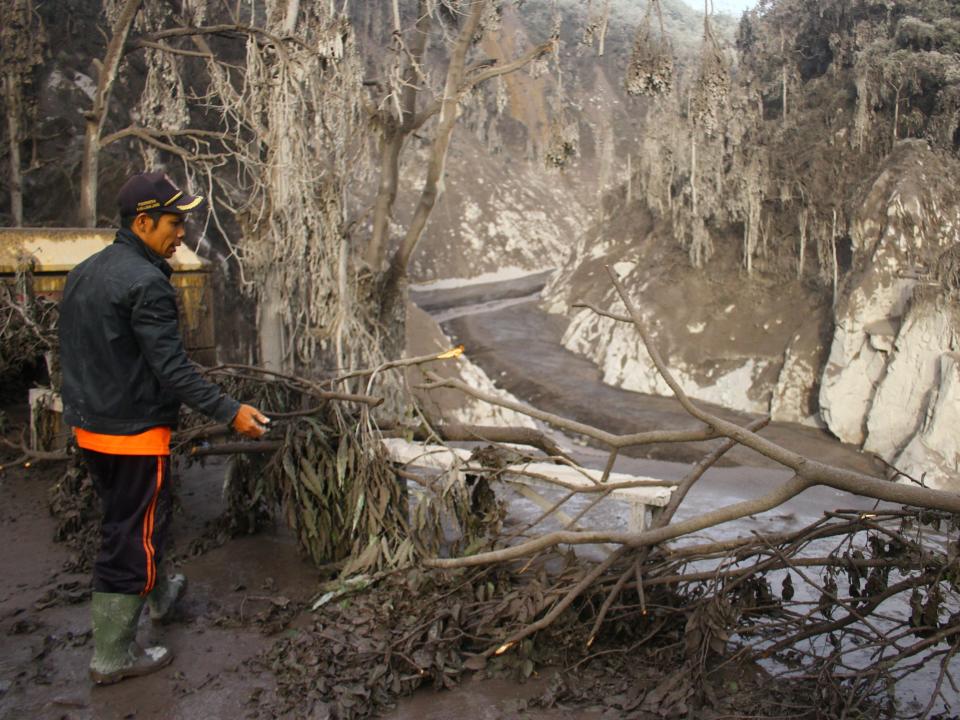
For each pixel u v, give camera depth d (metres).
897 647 3.45
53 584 4.70
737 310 28.94
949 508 3.36
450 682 3.65
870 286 22.83
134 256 3.43
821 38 34.50
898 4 29.91
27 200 18.00
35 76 18.34
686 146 34.72
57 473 6.78
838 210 27.08
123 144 19.69
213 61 10.98
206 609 4.38
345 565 4.64
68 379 3.44
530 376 31.12
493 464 4.65
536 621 3.98
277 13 9.80
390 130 12.37
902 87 27.42
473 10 11.92
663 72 9.77
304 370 8.03
